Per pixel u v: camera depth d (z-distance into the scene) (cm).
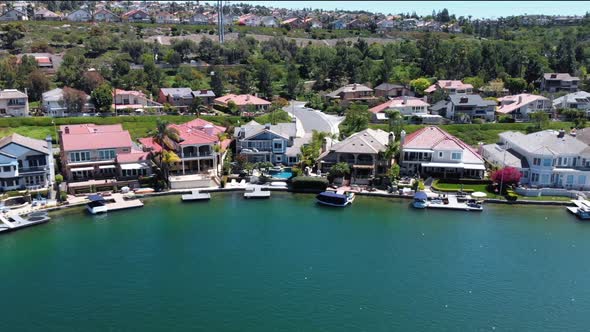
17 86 18112
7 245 8950
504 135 13688
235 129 14112
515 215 10512
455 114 17562
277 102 19088
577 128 15875
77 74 19188
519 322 6838
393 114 15212
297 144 13400
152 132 14450
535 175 11681
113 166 11856
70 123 15350
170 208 10856
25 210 10288
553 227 9875
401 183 12006
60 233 9475
